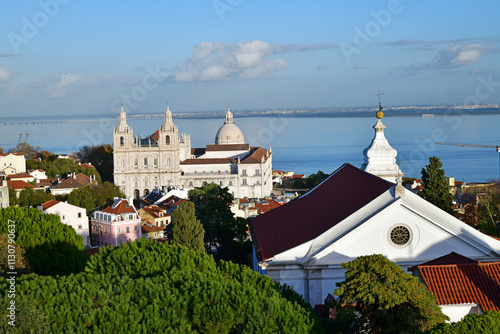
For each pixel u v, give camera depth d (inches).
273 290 1860.2
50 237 3257.9
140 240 2255.2
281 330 1656.0
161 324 1656.0
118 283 1852.9
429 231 2298.2
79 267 3238.2
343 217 2410.2
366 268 1776.6
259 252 2564.0
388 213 2285.9
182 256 2098.9
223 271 2069.4
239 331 1702.8
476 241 2287.2
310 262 2295.8
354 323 1795.0
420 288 1742.1
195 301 1728.6
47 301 1685.5
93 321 1631.4
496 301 1835.6
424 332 1610.5
